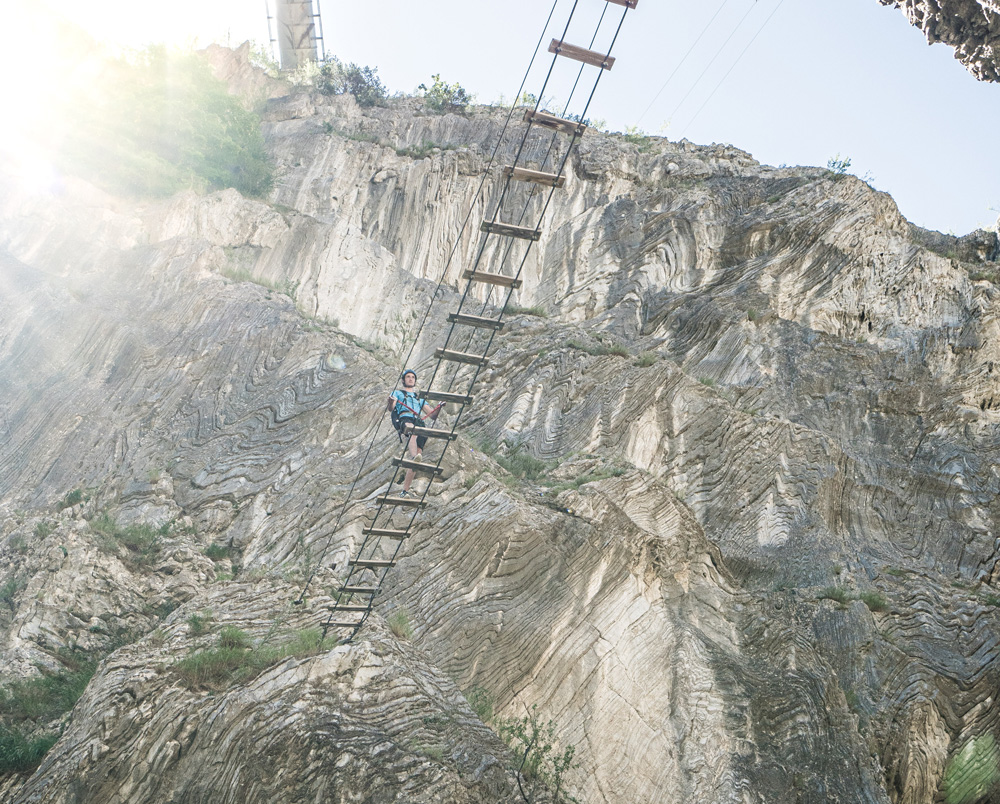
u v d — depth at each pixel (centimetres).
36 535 1633
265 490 1788
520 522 1480
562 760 1238
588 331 2427
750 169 3225
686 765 1257
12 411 2028
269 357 2141
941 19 1462
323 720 980
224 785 941
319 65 4281
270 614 1212
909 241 2841
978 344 2344
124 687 1027
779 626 1544
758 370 2267
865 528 1917
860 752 1321
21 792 968
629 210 2958
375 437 1838
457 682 1308
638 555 1501
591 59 938
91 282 2383
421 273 2981
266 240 2655
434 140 3588
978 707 1508
